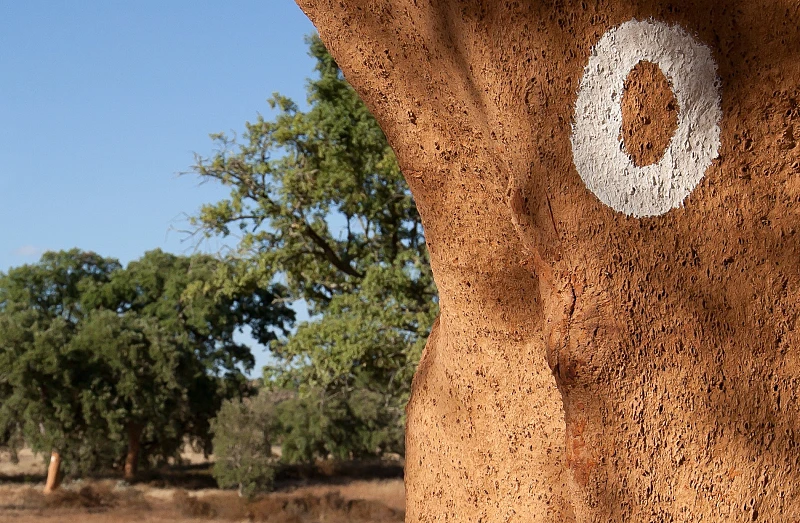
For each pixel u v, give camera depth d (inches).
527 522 96.0
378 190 667.4
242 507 1070.4
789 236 71.5
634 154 73.4
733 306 71.8
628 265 73.1
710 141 72.6
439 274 103.7
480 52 80.7
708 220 72.5
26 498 1162.6
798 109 71.0
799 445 70.4
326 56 668.1
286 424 1604.3
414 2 91.7
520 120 76.9
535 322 96.0
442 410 106.3
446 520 104.4
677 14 72.0
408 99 98.8
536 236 77.2
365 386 685.3
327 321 587.8
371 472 1701.5
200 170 656.4
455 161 97.4
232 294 682.2
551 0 74.3
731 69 71.9
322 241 676.1
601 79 73.8
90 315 1686.8
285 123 658.8
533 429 96.2
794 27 69.4
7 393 1465.3
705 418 71.0
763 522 69.8
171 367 1510.8
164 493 1370.6
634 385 72.4
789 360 71.2
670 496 71.5
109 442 1491.1
